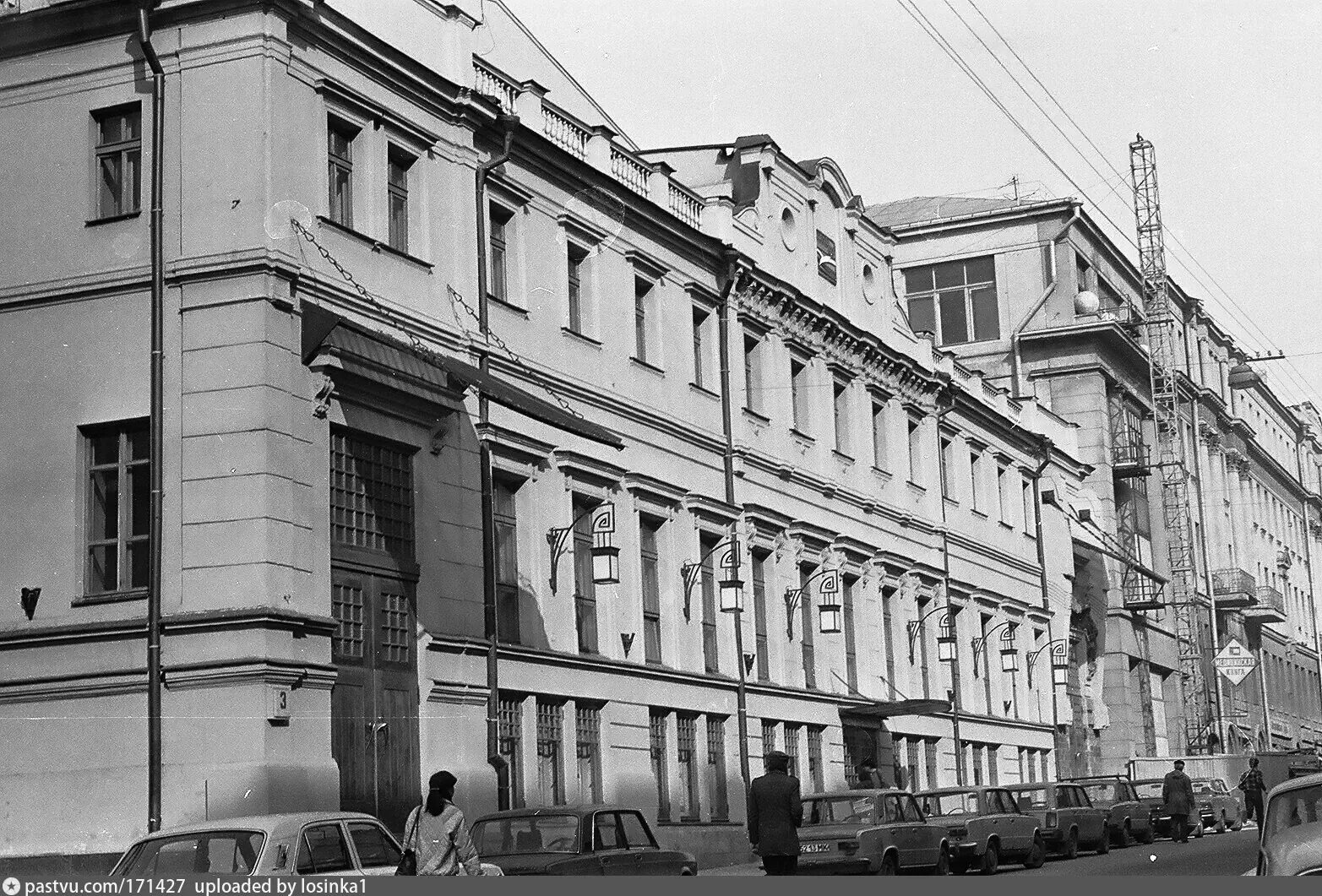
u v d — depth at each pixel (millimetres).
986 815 33938
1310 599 112812
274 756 23516
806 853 28609
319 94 26484
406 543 27766
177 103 25531
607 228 35062
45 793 24516
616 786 32969
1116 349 72188
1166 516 77562
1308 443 119250
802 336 43781
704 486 38188
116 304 25562
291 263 25062
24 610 25188
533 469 31703
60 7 26094
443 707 27781
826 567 44031
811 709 41781
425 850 16500
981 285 73000
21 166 26375
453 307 29422
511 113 31672
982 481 57438
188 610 24172
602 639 33594
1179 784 45188
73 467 25391
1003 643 57031
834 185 46844
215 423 24500
